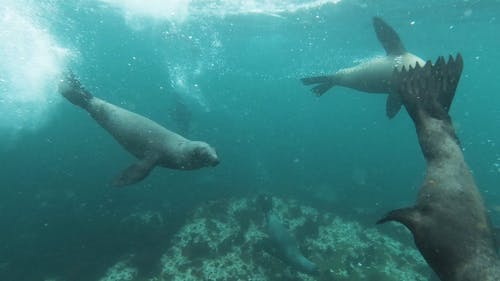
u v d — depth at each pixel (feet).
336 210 52.42
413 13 73.72
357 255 42.34
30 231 43.04
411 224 8.64
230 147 79.41
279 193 55.31
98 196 50.57
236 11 76.74
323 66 168.55
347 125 176.45
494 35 94.89
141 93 134.41
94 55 196.54
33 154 65.21
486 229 8.25
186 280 35.99
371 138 138.31
